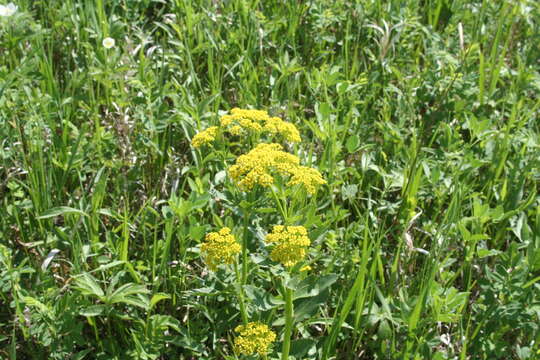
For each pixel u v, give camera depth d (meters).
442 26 1.65
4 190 1.15
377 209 1.16
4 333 1.04
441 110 1.36
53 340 0.96
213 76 1.34
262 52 1.45
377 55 1.51
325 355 0.98
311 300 0.94
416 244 1.17
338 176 1.18
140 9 1.55
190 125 1.20
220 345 1.03
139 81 1.23
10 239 1.10
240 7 1.47
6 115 1.19
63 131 1.15
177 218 1.10
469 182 1.26
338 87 1.27
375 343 1.03
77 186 1.18
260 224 1.07
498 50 1.60
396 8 1.58
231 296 1.02
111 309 0.96
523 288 1.03
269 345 0.94
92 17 1.36
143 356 0.97
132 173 1.19
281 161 0.95
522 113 1.40
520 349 1.00
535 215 1.20
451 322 1.06
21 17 1.31
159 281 1.00
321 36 1.48
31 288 1.03
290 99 1.32
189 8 1.42
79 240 1.02
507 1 1.57
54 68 1.38
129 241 1.12
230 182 1.05
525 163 1.25
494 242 1.18
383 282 1.07
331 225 1.14
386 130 1.29
